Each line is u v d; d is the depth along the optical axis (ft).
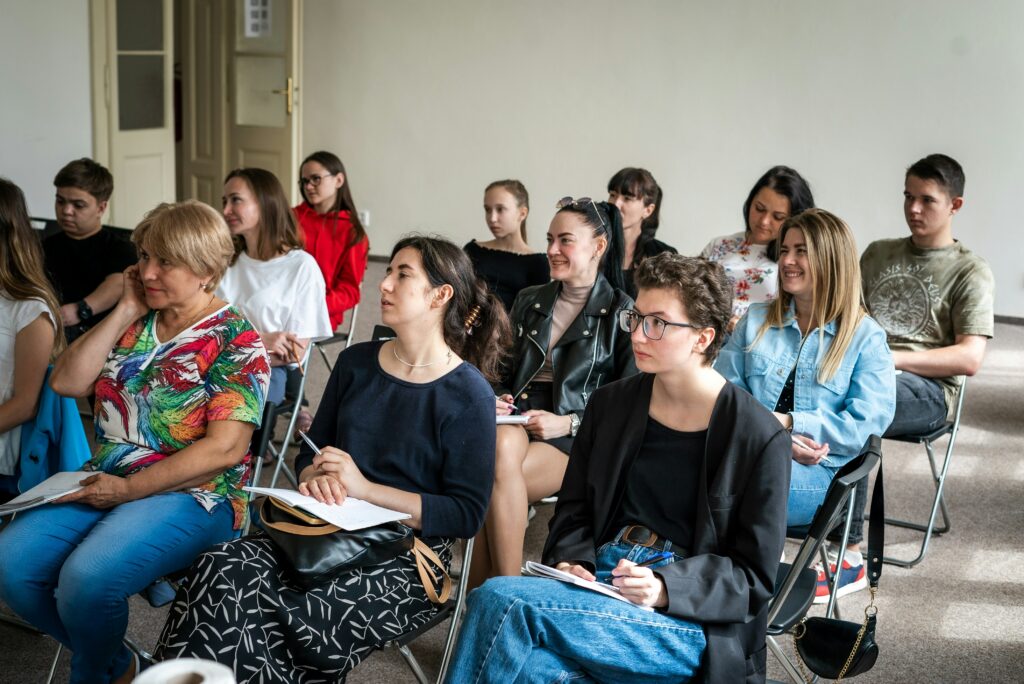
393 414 7.77
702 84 26.50
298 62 28.94
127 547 7.27
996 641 9.85
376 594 7.08
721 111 26.43
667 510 6.93
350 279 15.24
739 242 13.66
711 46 26.22
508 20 28.35
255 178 12.26
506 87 28.76
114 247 13.19
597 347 10.26
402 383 7.80
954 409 11.98
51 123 21.98
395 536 7.11
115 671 7.68
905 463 15.19
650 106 27.14
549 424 9.82
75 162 13.04
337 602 6.91
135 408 8.02
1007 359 21.61
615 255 11.01
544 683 6.26
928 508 13.37
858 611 10.39
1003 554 11.96
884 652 9.56
